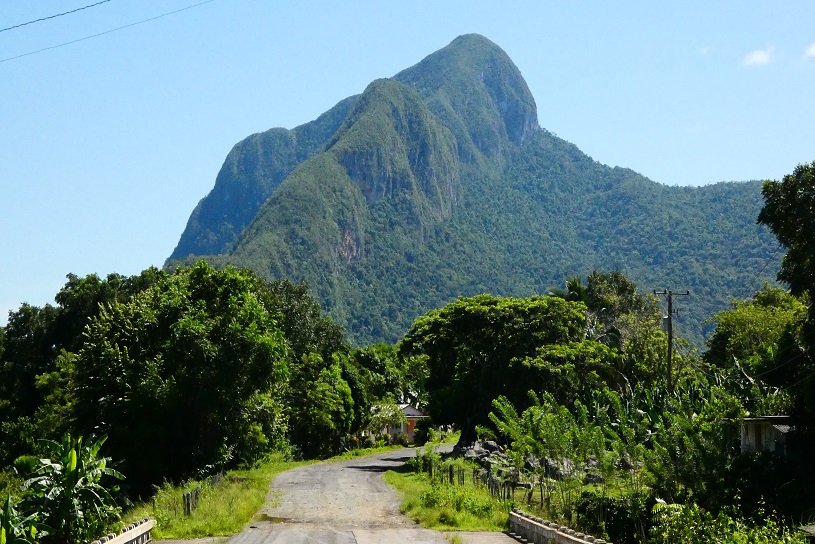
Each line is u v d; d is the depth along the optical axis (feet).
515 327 165.27
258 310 124.36
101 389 114.93
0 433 156.46
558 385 158.40
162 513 74.33
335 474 136.15
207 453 120.37
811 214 95.09
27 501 61.05
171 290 124.88
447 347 172.96
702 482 88.22
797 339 112.16
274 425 145.89
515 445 105.60
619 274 268.21
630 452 93.45
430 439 257.75
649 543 64.03
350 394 236.63
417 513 81.82
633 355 197.77
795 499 85.15
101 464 65.62
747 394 124.47
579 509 79.82
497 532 72.95
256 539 67.15
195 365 118.52
